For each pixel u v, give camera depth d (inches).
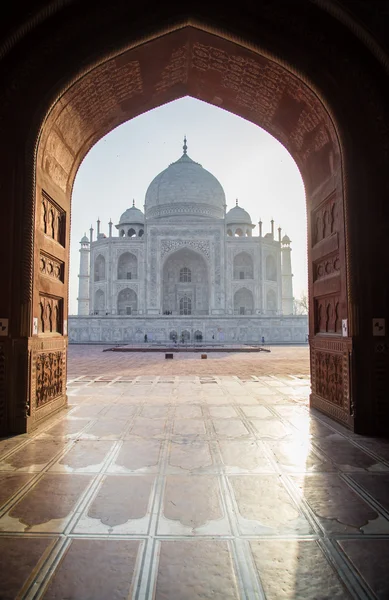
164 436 159.2
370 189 172.4
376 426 163.2
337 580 68.1
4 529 85.4
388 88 170.6
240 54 186.1
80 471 120.0
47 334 190.7
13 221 167.0
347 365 170.9
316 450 141.4
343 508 95.7
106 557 74.8
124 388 287.3
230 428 171.8
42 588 65.8
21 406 162.9
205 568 71.4
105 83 189.2
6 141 167.8
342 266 177.2
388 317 169.0
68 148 208.1
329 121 180.2
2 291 164.7
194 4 172.1
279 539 81.4
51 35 168.6
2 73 166.1
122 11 170.6
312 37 171.8
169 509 94.8
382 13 155.6
